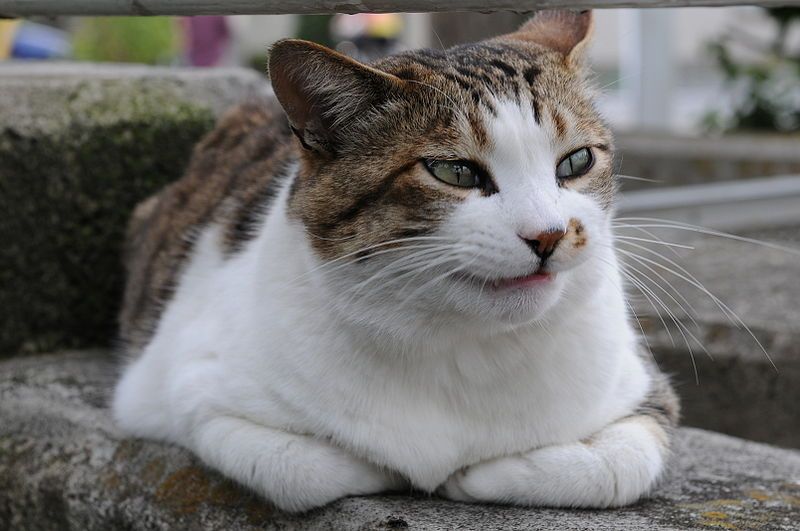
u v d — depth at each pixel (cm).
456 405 56
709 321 79
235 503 58
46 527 63
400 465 56
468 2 52
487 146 53
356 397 56
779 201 109
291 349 56
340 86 55
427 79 55
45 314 76
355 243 54
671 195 105
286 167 64
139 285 71
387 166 54
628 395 59
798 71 168
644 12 157
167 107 79
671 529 54
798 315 79
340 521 55
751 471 61
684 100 245
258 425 57
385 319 54
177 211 71
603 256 56
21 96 75
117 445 63
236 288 60
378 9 53
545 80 56
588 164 55
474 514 55
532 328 55
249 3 54
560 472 55
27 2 58
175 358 61
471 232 53
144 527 59
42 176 75
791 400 77
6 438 66
